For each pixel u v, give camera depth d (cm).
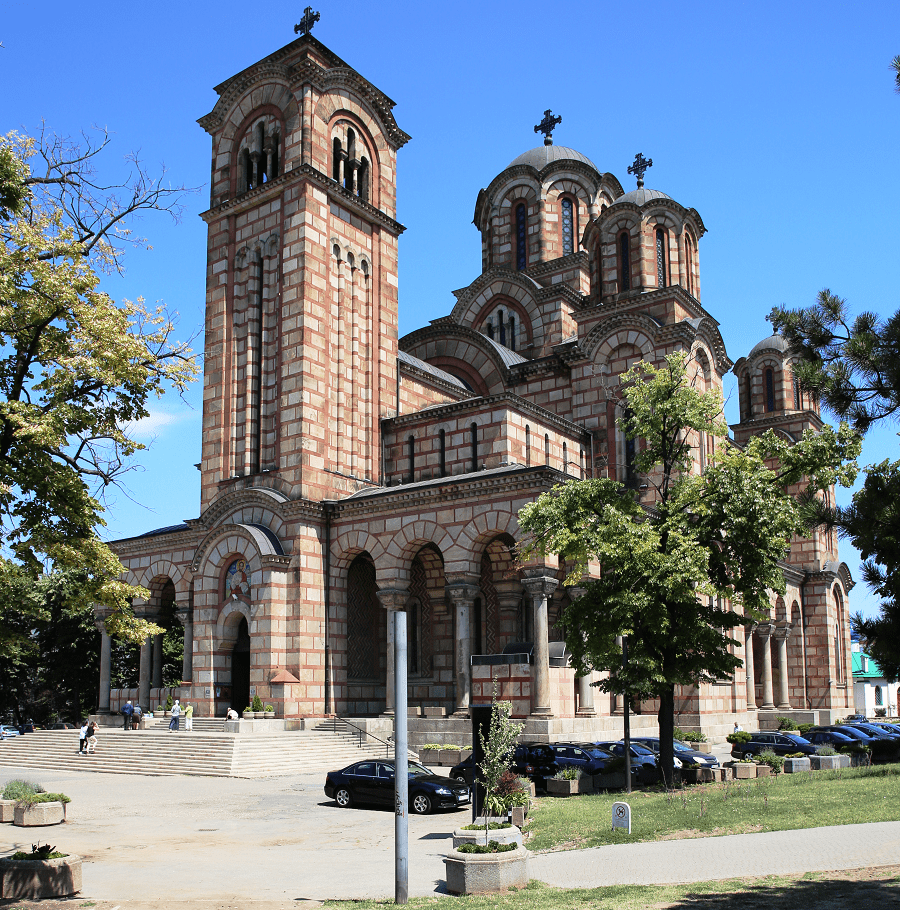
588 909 1430
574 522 3228
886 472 2077
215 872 1969
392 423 5388
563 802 2828
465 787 2902
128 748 4412
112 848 2280
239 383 5366
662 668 3116
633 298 5641
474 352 6300
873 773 3036
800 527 2422
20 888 1680
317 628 4775
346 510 4872
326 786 3069
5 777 4019
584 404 5638
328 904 1609
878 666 2478
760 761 3503
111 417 2155
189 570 5238
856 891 1436
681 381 3400
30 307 1997
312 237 5159
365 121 5697
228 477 5281
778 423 8000
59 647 6938
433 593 5153
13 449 1983
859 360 1795
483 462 4928
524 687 4053
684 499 3225
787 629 6769
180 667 7344
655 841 2072
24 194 2017
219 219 5569
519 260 7212
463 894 1677
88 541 2105
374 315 5509
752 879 1599
